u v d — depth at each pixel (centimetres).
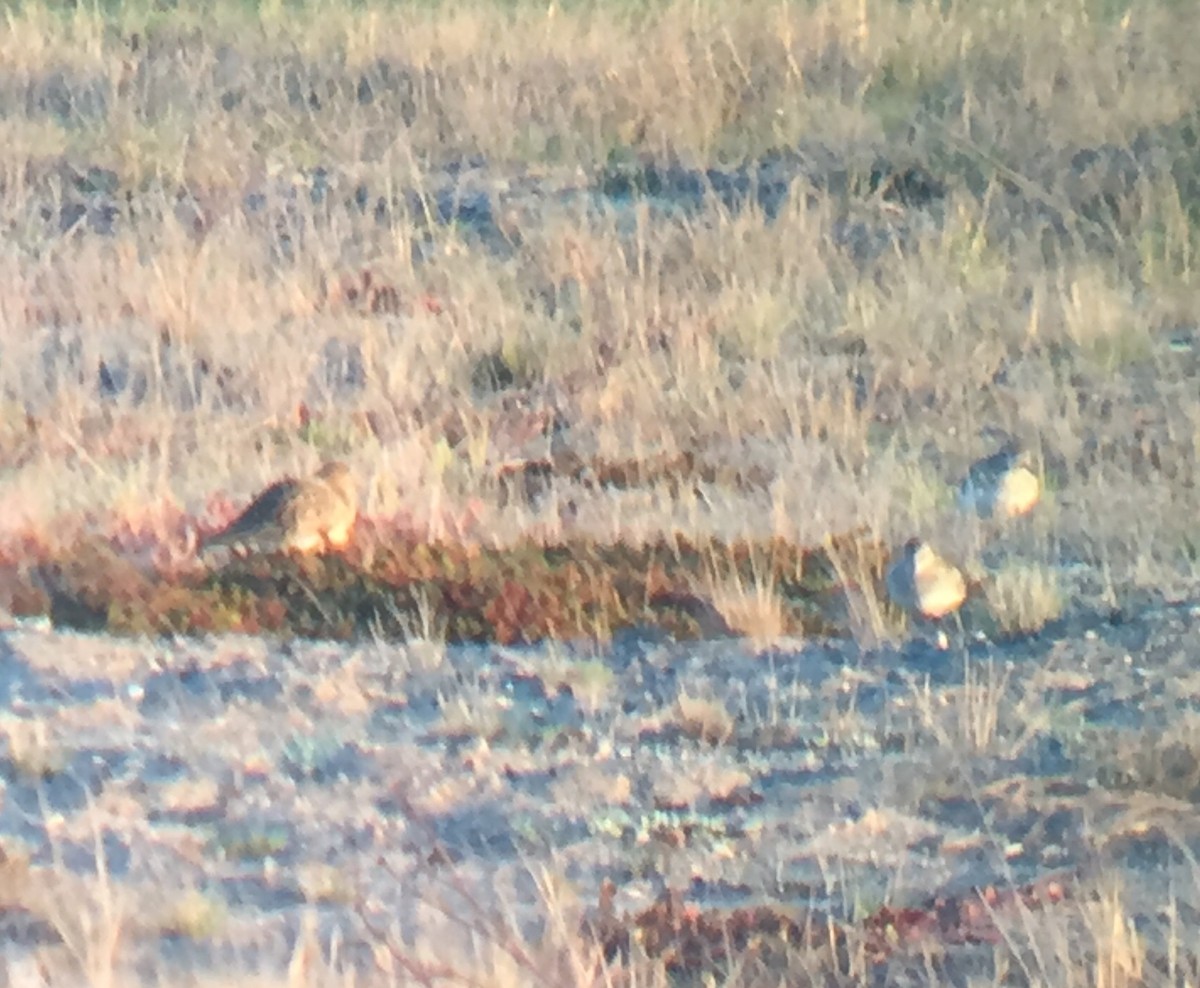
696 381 3522
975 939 1794
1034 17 5222
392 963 1675
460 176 4628
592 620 2608
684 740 2266
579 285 4025
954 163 4572
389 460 3052
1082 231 4234
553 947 1711
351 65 5134
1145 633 2577
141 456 3077
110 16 5528
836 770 2184
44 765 2095
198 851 1928
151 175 4553
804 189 4422
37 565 2634
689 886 1905
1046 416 3406
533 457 3262
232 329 3712
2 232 4212
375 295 3994
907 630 2603
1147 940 1762
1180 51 5022
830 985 1714
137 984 1620
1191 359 3684
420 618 2584
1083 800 2073
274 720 2269
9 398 3381
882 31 5181
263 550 2709
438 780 2130
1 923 1733
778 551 2817
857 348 3753
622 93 4922
